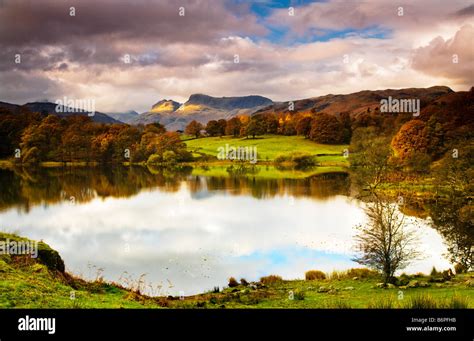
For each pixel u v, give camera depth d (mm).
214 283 29094
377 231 25047
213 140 185250
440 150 79938
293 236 44438
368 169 45812
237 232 46969
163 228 49688
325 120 162500
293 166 130000
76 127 147875
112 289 19922
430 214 45281
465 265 29109
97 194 81500
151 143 152375
